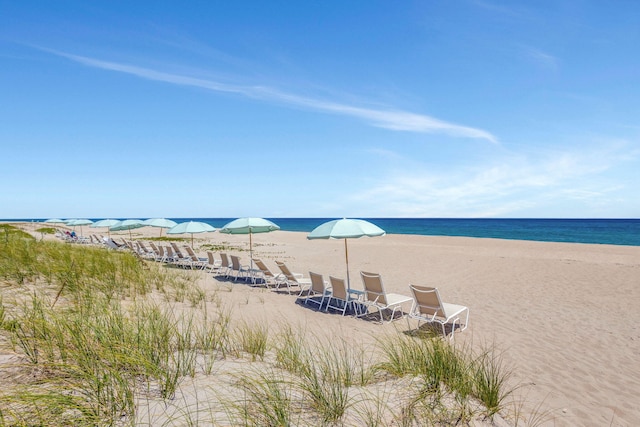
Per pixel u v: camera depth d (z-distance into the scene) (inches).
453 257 579.5
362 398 104.9
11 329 119.0
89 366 99.0
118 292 224.4
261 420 87.0
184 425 82.2
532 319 245.4
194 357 126.0
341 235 254.2
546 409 126.0
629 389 145.3
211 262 443.8
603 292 326.0
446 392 114.0
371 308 278.2
